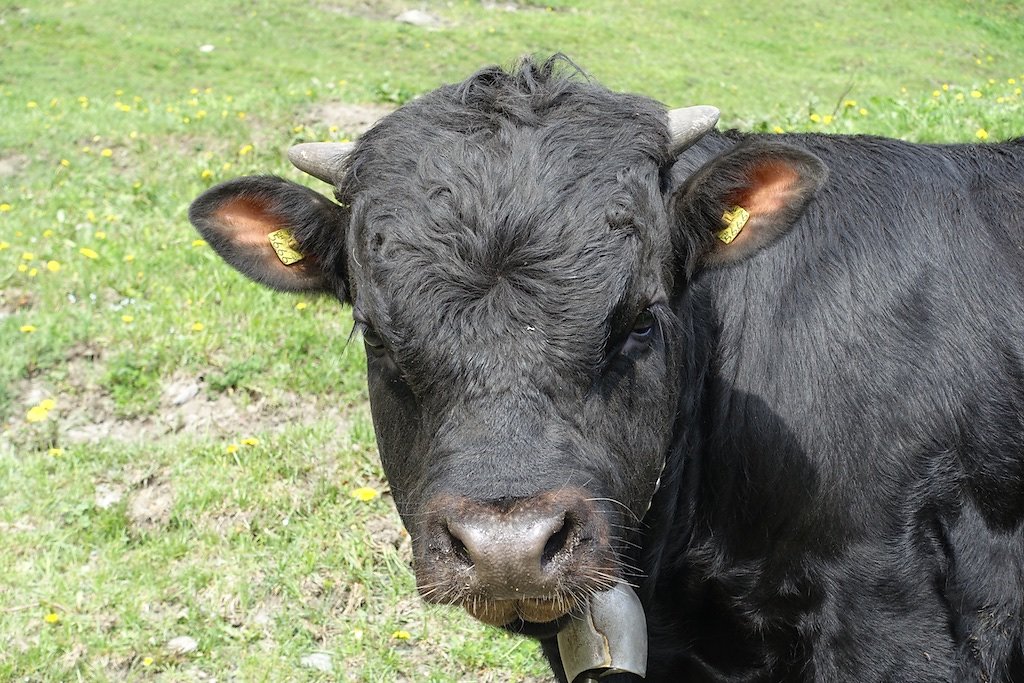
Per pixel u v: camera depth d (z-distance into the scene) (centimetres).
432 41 2827
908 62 2850
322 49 2758
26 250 980
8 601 621
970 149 518
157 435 760
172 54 2652
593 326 353
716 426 464
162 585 626
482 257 355
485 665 583
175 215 1057
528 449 337
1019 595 468
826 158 499
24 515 683
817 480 445
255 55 2686
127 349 820
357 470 701
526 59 443
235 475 704
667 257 402
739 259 423
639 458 387
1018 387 460
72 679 575
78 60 2569
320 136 1255
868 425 445
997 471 459
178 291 905
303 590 625
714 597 477
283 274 453
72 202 1100
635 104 420
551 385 347
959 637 457
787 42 3014
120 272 930
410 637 597
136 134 1265
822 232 473
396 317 361
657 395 391
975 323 459
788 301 465
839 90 2552
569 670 408
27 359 812
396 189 383
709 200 408
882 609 444
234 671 583
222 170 1152
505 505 323
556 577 326
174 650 590
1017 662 474
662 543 457
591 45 2848
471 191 368
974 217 480
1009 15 3312
